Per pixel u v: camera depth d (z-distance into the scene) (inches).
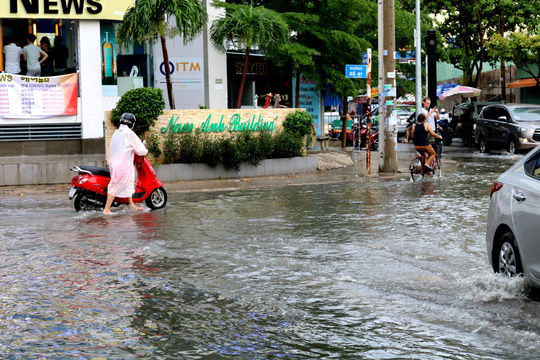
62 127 811.4
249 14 834.8
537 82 1494.8
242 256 347.9
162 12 767.7
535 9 1587.1
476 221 449.1
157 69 1045.8
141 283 293.6
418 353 202.4
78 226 450.0
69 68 836.0
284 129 822.5
